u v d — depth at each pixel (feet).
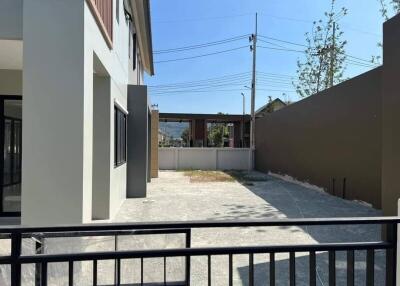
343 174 31.27
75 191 12.60
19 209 21.25
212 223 5.91
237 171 62.44
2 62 18.85
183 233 7.90
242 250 6.22
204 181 44.68
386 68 17.79
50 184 12.52
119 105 23.93
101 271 9.76
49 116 12.54
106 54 18.65
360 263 13.41
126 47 29.60
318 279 12.06
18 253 5.56
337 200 30.04
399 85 16.72
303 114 41.06
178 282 8.43
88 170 13.62
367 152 27.35
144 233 7.64
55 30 12.58
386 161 17.74
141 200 29.37
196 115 86.48
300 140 41.93
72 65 12.65
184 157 66.33
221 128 130.82
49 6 12.58
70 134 12.60
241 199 30.19
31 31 12.51
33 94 12.48
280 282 11.89
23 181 12.44
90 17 14.06
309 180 38.86
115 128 23.73
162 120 92.43
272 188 37.99
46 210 12.50
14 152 21.33
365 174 27.63
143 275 8.75
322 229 18.69
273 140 53.52
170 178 48.34
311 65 71.05
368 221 6.32
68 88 12.62
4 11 13.30
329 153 34.06
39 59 12.51
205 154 66.59
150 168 44.04
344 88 31.22
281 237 17.30
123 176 28.66
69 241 8.85
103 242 8.94
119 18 24.52
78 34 12.68
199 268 13.16
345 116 30.96
